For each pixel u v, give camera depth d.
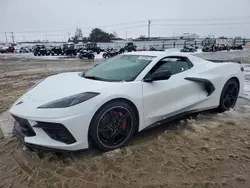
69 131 2.47
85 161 2.61
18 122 2.76
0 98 5.30
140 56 3.57
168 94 3.27
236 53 30.52
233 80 4.27
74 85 2.94
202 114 4.07
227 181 2.25
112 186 2.20
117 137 2.87
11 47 42.69
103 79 3.18
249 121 3.75
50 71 11.32
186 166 2.50
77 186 2.21
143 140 3.10
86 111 2.53
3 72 10.91
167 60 3.49
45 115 2.48
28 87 6.70
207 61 4.14
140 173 2.38
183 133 3.30
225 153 2.76
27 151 2.83
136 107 2.92
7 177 2.35
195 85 3.66
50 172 2.42
